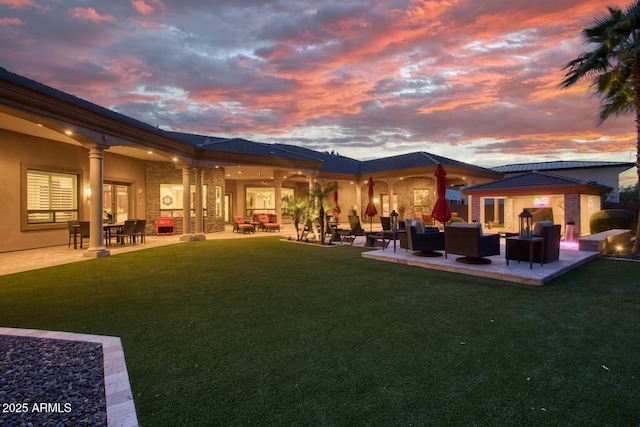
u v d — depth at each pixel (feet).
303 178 78.02
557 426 7.16
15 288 19.70
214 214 59.31
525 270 22.17
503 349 11.07
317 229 43.21
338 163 87.35
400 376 9.34
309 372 9.62
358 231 41.65
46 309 15.81
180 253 33.53
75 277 22.62
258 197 81.71
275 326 13.41
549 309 15.30
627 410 7.73
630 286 19.48
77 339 12.17
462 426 7.16
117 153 47.29
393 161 79.46
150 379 9.28
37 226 37.45
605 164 71.36
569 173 75.10
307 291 18.79
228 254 32.89
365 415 7.57
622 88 34.12
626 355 10.62
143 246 39.09
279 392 8.57
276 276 22.77
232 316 14.69
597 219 43.80
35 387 8.91
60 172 40.01
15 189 35.19
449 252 25.59
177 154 42.42
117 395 8.44
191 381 9.17
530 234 24.61
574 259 26.35
